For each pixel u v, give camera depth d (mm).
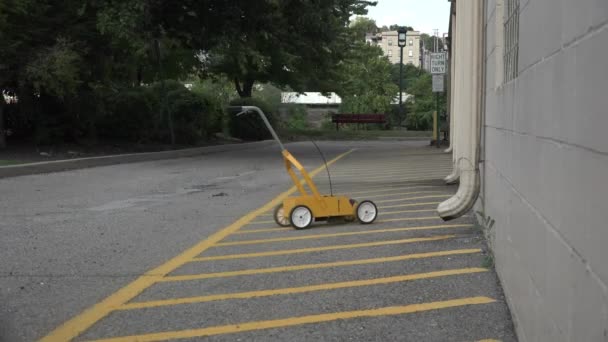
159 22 21266
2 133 19156
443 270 5160
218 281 5016
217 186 12500
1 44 16781
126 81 27516
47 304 4430
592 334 1873
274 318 4062
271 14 22297
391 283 4824
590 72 1898
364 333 3748
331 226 7543
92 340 3701
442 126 29531
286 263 5602
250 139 35406
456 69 10500
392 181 12641
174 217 8453
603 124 1757
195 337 3730
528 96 3188
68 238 6926
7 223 7957
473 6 6582
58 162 15570
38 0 18516
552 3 2518
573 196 2129
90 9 19891
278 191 11477
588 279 1921
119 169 16469
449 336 3660
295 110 56500
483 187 6629
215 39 22516
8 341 3697
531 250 3072
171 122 24281
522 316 3393
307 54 28016
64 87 18266
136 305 4391
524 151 3330
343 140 38938
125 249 6320
